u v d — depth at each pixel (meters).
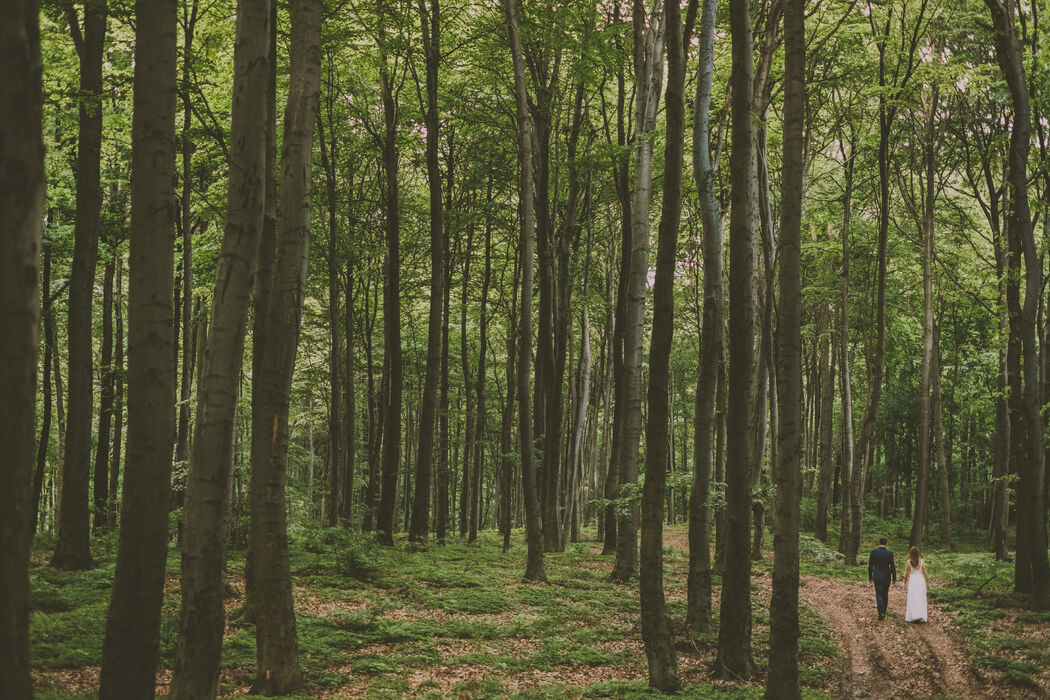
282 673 9.25
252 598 12.30
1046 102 19.06
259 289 13.09
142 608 5.11
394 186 22.98
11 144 3.60
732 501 11.23
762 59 19.45
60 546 15.56
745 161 10.90
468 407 29.28
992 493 41.28
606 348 36.81
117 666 5.07
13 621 3.57
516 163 26.81
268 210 13.14
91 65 15.03
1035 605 17.11
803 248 30.25
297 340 9.75
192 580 6.87
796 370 9.32
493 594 16.27
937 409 34.47
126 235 21.80
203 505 6.91
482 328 29.00
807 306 34.53
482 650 12.40
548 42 19.44
